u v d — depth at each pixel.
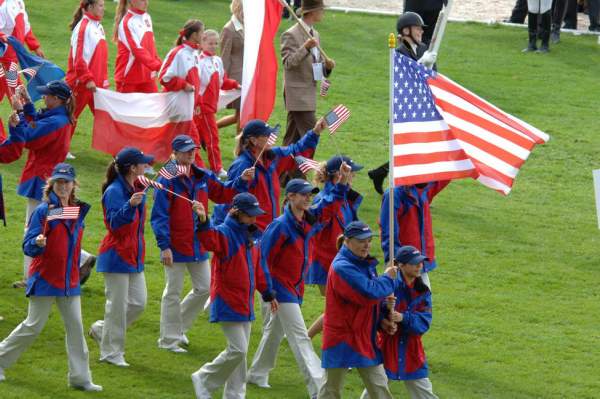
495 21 107.00
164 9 104.88
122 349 48.34
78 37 67.69
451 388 47.59
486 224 67.00
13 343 45.53
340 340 41.69
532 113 85.81
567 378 48.81
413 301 42.75
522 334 53.22
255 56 57.94
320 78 66.69
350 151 76.38
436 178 45.94
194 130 67.44
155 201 48.44
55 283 44.81
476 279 59.44
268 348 47.09
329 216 49.75
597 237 65.88
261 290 44.41
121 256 47.44
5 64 66.75
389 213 44.75
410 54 63.31
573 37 103.38
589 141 80.88
